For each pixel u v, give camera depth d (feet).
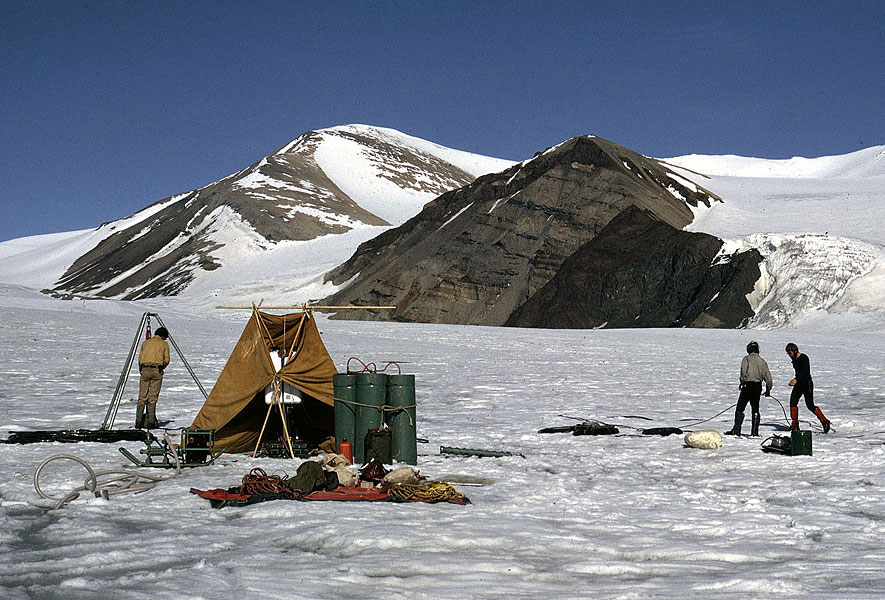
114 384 69.56
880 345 140.97
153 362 45.14
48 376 74.33
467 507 25.49
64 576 17.56
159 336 45.98
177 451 35.63
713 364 102.99
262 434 38.55
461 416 55.42
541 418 54.19
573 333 165.17
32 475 31.01
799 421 52.54
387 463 35.81
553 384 77.87
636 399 66.28
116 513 24.72
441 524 22.61
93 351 99.04
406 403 36.50
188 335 127.54
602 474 33.37
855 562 18.81
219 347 109.70
